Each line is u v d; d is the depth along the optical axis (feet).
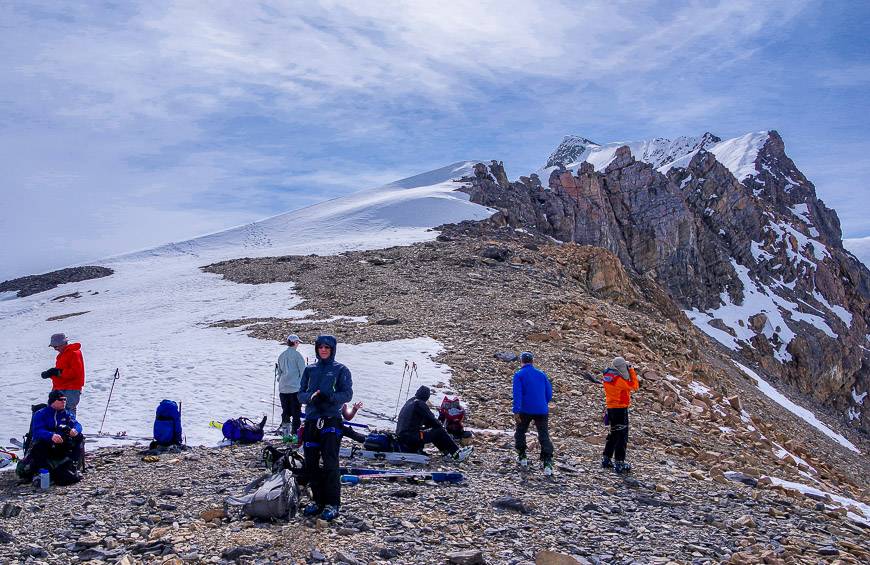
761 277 376.27
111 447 43.09
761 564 24.72
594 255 170.40
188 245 261.24
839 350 341.41
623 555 24.84
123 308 144.15
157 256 247.91
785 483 45.70
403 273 141.79
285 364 48.34
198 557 22.31
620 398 41.68
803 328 339.77
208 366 69.56
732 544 27.53
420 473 35.70
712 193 390.63
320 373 28.07
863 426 327.47
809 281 396.16
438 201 256.32
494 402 60.95
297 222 280.31
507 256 160.45
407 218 244.22
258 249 227.81
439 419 47.65
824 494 45.55
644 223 316.81
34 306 173.58
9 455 38.47
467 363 73.20
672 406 68.74
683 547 26.45
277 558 22.57
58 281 210.59
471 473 37.91
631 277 218.79
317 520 26.27
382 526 26.40
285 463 28.91
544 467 38.75
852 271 433.89
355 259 165.78
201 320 115.24
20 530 25.52
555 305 104.88
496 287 126.00
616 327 101.71
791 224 457.68
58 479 33.30
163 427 42.29
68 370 40.91
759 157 606.96
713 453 50.08
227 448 43.19
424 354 76.28
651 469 43.39
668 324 168.25
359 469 35.47
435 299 113.60
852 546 28.86
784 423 142.00
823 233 548.72
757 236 393.70
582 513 30.50
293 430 48.26
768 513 34.19
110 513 27.84
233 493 30.68
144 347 87.20
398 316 99.76
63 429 34.19
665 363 94.63
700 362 119.85
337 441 27.55
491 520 28.12
